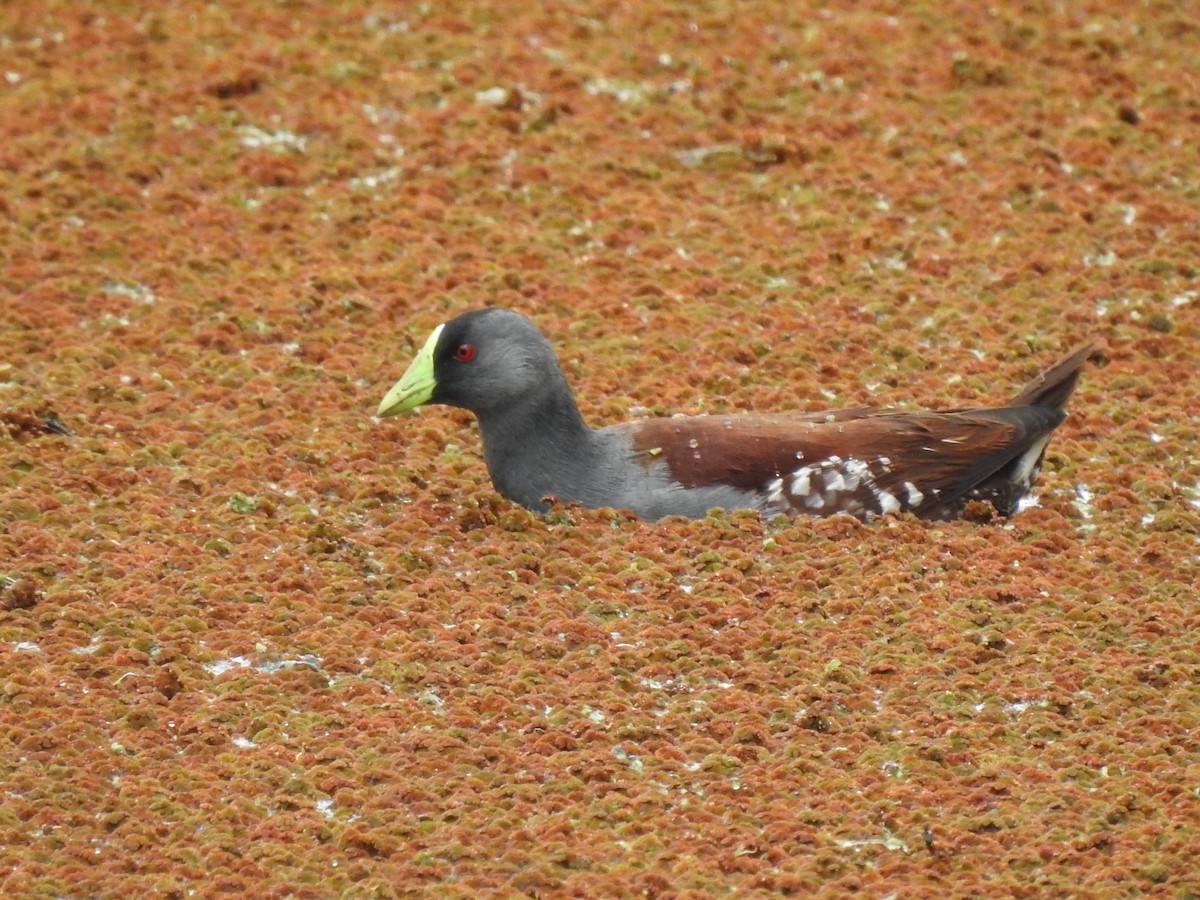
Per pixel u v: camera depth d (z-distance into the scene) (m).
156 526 13.49
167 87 20.66
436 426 15.27
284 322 16.61
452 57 21.44
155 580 12.90
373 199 18.84
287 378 15.86
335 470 14.51
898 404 15.45
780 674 11.98
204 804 10.60
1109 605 12.83
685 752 11.19
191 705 11.54
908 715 11.60
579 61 21.36
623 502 13.96
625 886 9.88
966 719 11.54
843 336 16.50
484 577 13.10
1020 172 19.17
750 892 9.86
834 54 21.45
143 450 14.48
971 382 15.73
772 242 18.09
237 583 12.86
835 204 18.73
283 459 14.55
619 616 12.70
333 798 10.73
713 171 19.50
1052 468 14.78
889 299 17.11
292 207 18.64
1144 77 21.06
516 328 14.10
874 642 12.38
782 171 19.36
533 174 19.16
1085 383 16.02
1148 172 19.11
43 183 18.66
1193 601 12.94
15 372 15.57
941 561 13.41
